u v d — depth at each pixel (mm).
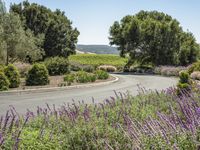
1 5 35219
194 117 4836
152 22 70812
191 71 41156
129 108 8195
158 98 10516
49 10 63750
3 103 15984
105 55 104562
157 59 69625
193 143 4242
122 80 37594
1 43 32812
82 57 100312
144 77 45188
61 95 20438
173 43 69375
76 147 5648
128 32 71188
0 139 4953
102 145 5457
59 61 38188
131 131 4910
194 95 9859
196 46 74438
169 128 4734
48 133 6164
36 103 16156
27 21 59062
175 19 74688
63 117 7379
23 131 6242
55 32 60219
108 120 7047
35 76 25938
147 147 4426
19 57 36375
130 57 73875
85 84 28297
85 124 6297
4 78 21812
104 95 20500
